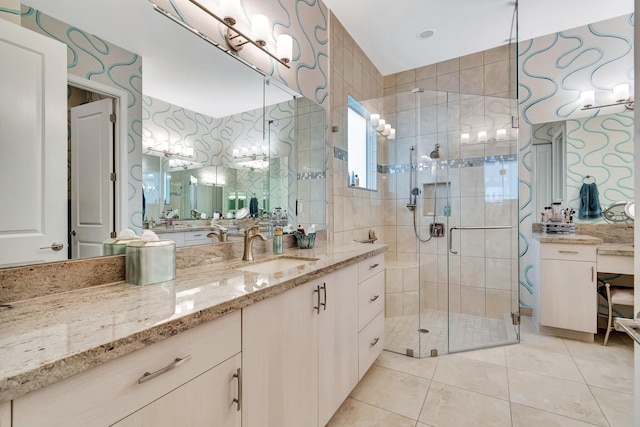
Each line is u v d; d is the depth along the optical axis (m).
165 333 0.70
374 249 2.00
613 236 2.65
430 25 2.70
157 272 1.08
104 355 0.59
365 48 3.07
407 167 3.00
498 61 3.04
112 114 1.14
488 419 1.53
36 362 0.51
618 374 1.93
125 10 1.18
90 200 1.06
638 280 1.01
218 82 1.59
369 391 1.78
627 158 2.62
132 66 1.21
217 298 0.89
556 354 2.22
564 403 1.65
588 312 2.40
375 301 2.01
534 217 2.94
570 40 2.76
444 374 1.96
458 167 2.78
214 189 1.58
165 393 0.72
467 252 2.72
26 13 0.90
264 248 1.89
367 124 3.03
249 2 1.73
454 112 2.80
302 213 2.22
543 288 2.56
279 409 1.11
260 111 1.85
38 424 0.51
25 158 0.90
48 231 0.94
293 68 2.11
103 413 0.60
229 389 0.90
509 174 2.63
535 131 2.91
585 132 2.74
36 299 0.89
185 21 1.41
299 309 1.22
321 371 1.37
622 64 2.59
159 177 1.32
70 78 1.01
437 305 2.77
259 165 1.87
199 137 1.50
